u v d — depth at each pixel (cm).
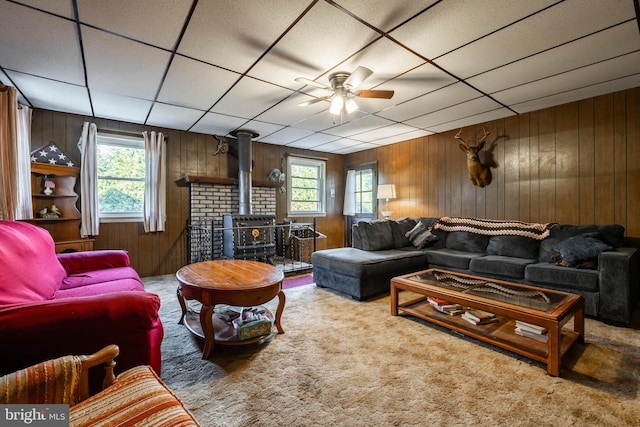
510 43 227
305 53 241
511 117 411
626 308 245
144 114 395
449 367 191
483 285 254
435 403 156
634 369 187
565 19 198
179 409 96
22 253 176
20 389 88
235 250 452
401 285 272
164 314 288
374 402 158
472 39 221
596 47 233
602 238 300
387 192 541
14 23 198
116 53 240
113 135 419
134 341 138
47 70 267
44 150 355
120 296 140
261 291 209
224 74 278
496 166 428
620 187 325
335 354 208
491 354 208
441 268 387
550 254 327
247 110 381
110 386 106
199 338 234
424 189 524
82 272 266
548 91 323
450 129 479
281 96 333
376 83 299
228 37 218
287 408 153
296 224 556
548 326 180
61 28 205
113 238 421
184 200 480
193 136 488
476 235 407
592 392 164
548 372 181
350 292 335
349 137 531
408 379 178
